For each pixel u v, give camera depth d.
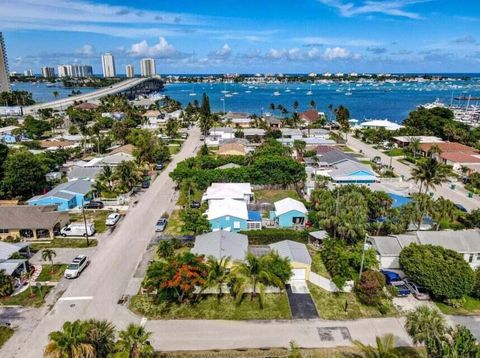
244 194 67.94
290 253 45.50
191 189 72.69
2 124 146.00
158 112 176.00
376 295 39.25
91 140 114.81
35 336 34.84
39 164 74.12
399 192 71.69
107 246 52.84
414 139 107.81
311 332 35.94
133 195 73.88
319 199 60.00
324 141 115.69
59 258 49.38
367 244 48.78
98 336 27.78
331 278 45.06
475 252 46.25
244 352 33.25
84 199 68.06
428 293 41.22
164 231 57.66
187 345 34.09
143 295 41.38
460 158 91.56
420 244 45.69
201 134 138.75
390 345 28.69
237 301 38.81
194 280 37.44
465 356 27.70
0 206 57.78
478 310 39.50
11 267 43.62
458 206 65.56
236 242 48.03
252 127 150.50
